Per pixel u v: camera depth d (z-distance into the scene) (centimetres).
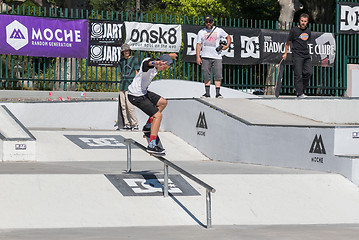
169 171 1162
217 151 1478
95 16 1942
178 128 1644
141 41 1972
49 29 1878
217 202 1011
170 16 2014
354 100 1758
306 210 1020
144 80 1013
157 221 928
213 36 1644
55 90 2078
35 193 973
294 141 1275
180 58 2047
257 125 1359
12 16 1833
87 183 1030
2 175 1020
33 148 1325
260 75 2341
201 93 1973
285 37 2152
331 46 2227
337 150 1191
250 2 3844
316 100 1714
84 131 1605
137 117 1784
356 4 2241
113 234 825
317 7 3556
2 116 1453
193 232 853
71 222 899
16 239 772
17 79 1861
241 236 823
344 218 1000
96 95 1950
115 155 1434
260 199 1041
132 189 1030
